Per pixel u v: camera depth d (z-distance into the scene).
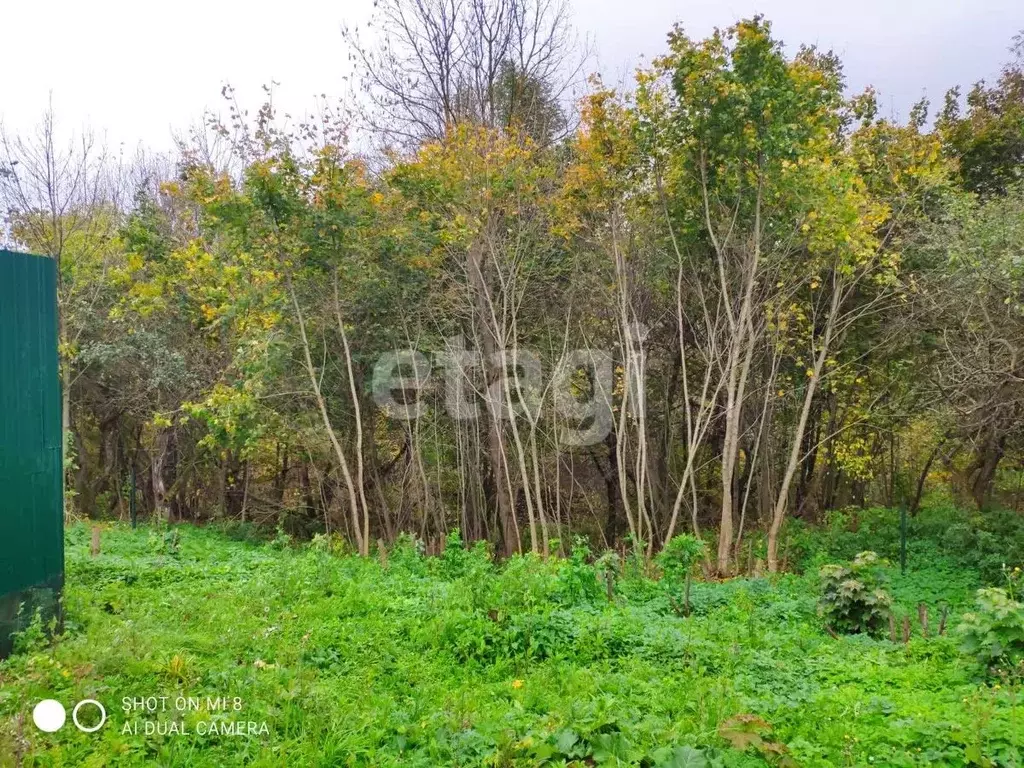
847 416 18.12
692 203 15.05
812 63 16.50
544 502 20.36
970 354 12.52
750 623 8.61
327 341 17.36
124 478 24.39
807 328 16.58
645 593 10.49
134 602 8.09
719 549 14.03
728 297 15.68
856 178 13.58
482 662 7.06
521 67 19.16
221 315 16.39
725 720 5.08
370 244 15.95
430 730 5.02
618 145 14.34
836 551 14.76
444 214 16.44
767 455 17.22
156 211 19.08
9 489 6.18
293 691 5.41
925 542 14.18
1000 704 5.59
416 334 17.53
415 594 9.27
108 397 21.31
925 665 7.05
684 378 15.13
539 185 16.81
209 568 10.33
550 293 17.69
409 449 19.52
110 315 17.80
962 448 17.25
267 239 14.91
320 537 13.00
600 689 6.25
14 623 6.16
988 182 17.89
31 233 17.22
